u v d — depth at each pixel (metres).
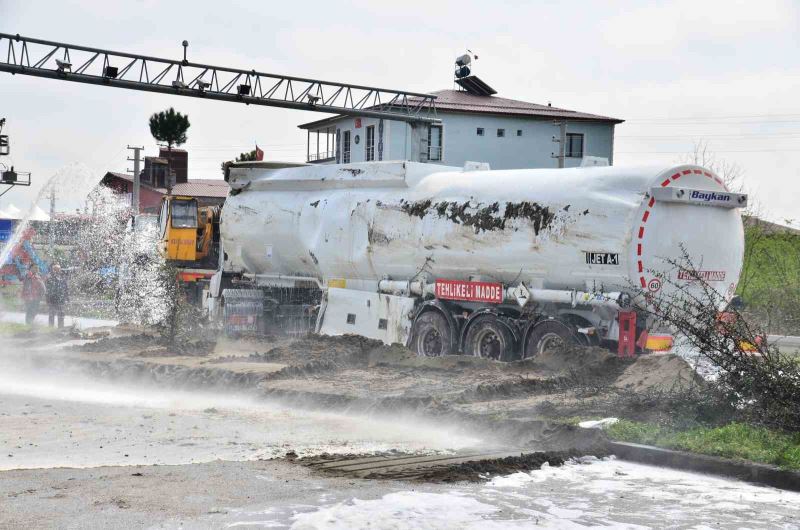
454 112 101.69
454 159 102.44
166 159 141.00
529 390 27.36
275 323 47.44
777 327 38.00
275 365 33.62
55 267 56.41
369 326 41.00
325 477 17.62
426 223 38.44
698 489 17.39
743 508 15.99
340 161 109.62
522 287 34.56
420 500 15.77
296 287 46.78
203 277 56.34
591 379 28.17
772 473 17.89
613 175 32.59
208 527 14.02
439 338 38.00
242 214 48.75
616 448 20.38
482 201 36.31
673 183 32.06
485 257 36.12
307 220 44.88
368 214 41.38
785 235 64.50
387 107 86.19
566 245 33.12
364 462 19.09
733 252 33.88
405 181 39.97
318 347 36.97
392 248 40.12
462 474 18.02
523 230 34.53
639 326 31.89
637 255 31.55
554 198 33.69
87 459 19.75
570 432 21.58
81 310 65.75
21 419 25.42
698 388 23.39
